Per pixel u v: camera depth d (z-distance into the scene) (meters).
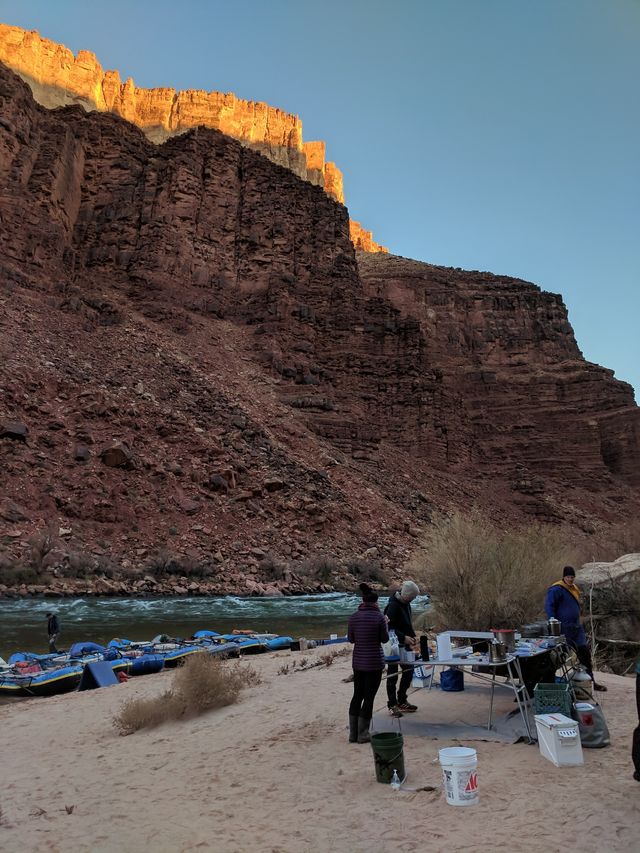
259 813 4.39
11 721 8.10
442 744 5.62
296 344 52.69
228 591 25.02
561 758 4.85
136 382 37.72
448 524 13.22
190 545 27.45
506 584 11.68
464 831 3.85
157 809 4.59
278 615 20.66
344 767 5.25
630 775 4.53
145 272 53.91
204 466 32.22
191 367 44.19
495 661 5.79
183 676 8.03
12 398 30.47
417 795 4.50
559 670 7.36
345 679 8.96
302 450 40.12
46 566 23.20
